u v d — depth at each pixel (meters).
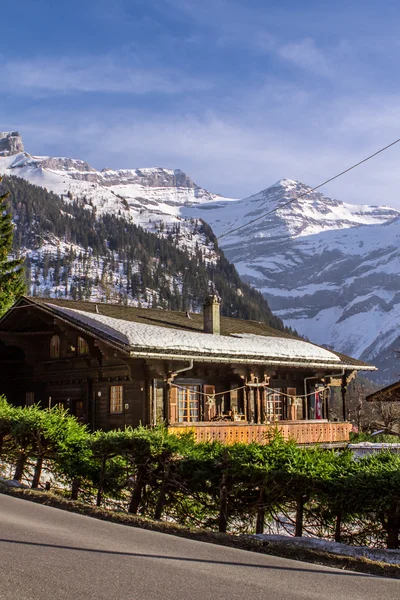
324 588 8.30
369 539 11.86
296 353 32.50
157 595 7.52
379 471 11.38
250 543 11.13
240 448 13.03
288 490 12.19
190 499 13.55
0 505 13.50
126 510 14.66
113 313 32.03
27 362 32.06
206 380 30.83
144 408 27.06
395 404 50.00
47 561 8.77
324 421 33.56
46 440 16.36
